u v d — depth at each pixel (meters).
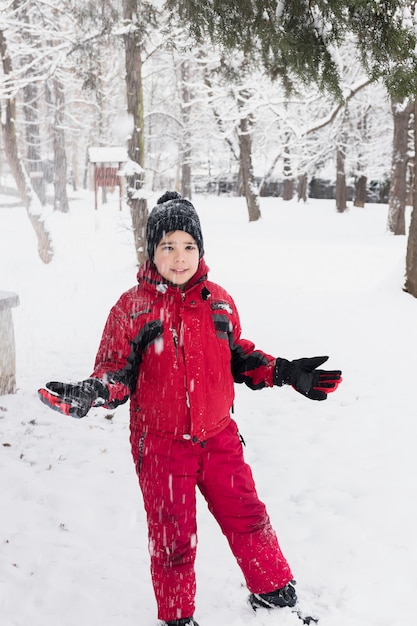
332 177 46.38
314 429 4.85
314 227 28.39
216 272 14.93
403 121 24.73
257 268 15.77
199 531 3.36
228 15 6.23
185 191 41.28
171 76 33.22
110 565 3.03
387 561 3.03
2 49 16.09
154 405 2.40
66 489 3.81
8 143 16.12
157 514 2.43
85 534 3.31
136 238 15.56
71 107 35.91
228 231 26.22
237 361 2.61
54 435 4.70
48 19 16.61
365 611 2.66
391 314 9.35
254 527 2.54
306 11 6.07
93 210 30.47
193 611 2.46
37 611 2.69
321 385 2.55
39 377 6.45
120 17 13.59
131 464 4.23
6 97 15.77
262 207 37.16
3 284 13.23
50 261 16.44
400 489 3.78
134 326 2.36
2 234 22.11
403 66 6.01
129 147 15.34
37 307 10.61
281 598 2.59
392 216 25.30
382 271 15.51
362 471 4.06
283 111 21.94
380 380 6.15
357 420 5.02
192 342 2.38
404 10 5.90
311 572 2.95
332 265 16.53
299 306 10.09
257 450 4.49
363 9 5.75
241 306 10.14
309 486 3.88
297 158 29.75
